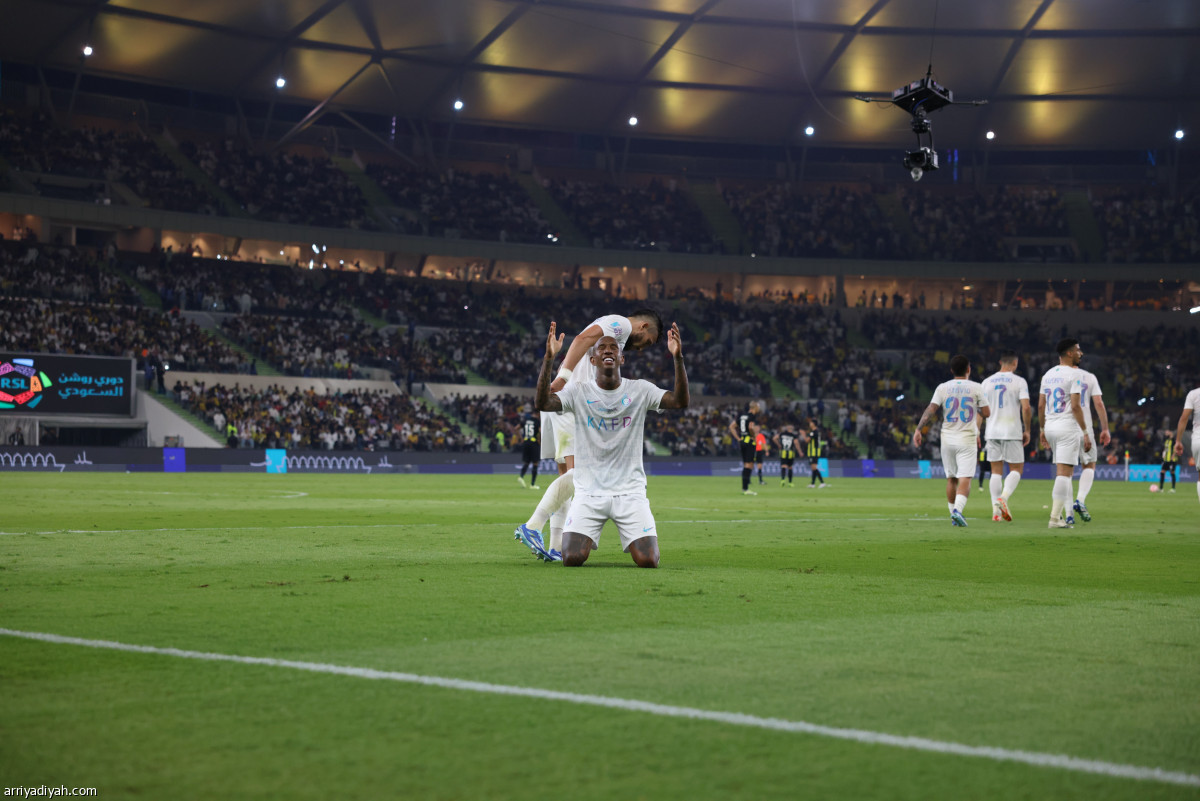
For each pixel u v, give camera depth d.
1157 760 2.99
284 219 52.81
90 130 50.38
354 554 8.78
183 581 6.79
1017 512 17.31
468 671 4.05
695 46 51.75
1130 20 49.09
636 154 63.59
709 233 61.03
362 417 43.62
